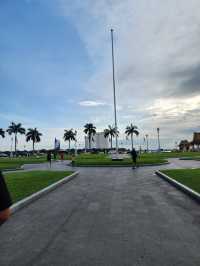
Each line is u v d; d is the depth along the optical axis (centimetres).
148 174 2036
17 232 633
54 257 485
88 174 2112
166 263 455
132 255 489
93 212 830
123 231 632
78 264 454
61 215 795
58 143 5309
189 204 941
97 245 541
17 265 454
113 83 3831
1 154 10375
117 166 2919
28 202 969
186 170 2033
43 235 609
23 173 2036
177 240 568
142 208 881
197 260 467
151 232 623
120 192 1216
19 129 10844
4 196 254
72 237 593
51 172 2117
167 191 1228
